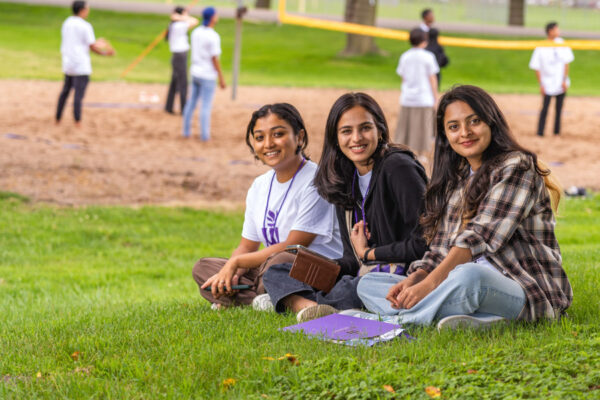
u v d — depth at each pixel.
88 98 20.97
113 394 3.93
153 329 5.17
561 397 3.51
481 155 4.73
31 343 5.04
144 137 16.66
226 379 4.02
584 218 11.68
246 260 5.63
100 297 7.85
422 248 5.06
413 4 57.50
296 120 5.65
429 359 4.11
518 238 4.68
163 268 9.41
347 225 5.52
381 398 3.68
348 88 26.11
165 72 28.19
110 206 12.00
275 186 5.82
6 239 10.25
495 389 3.62
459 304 4.54
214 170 14.34
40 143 15.29
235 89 21.56
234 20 44.00
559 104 18.84
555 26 18.41
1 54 27.83
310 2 55.06
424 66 14.66
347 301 5.29
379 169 5.24
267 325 5.03
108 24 38.69
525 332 4.50
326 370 4.04
